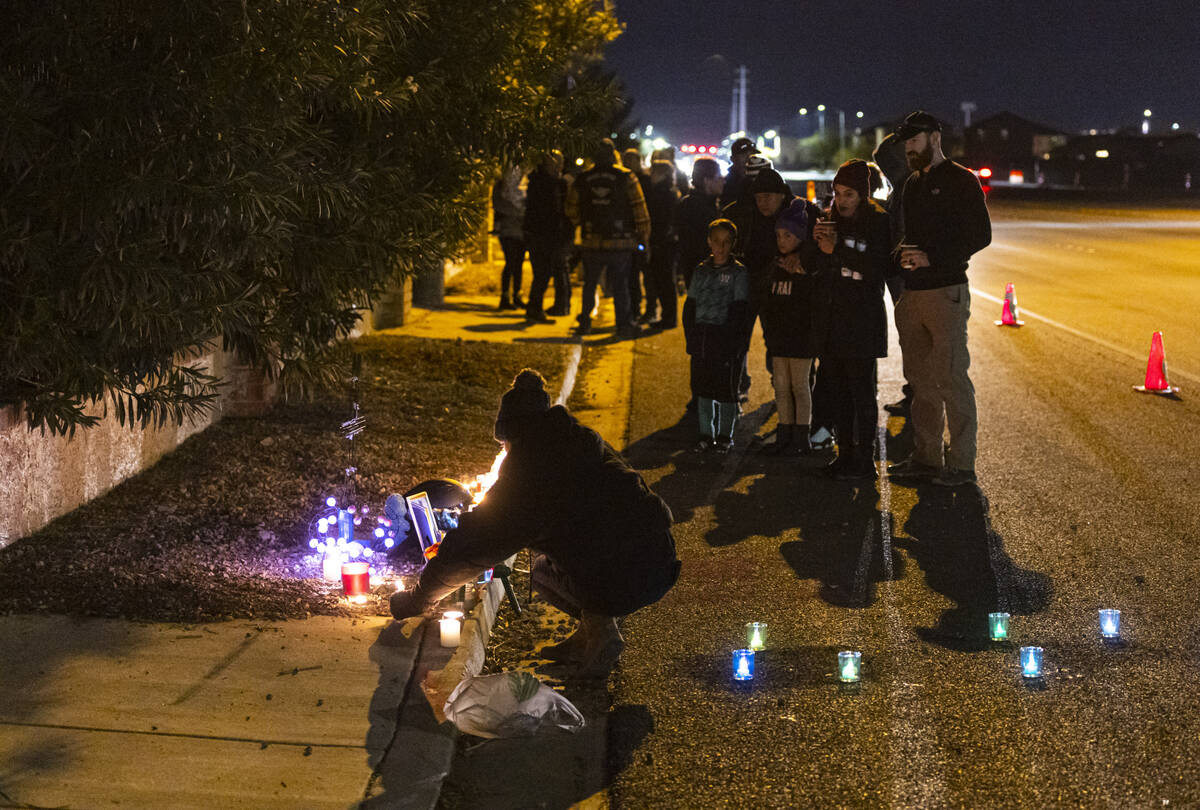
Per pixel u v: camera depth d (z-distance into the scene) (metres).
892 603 5.88
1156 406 10.31
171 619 5.18
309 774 3.97
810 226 8.41
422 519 5.70
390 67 7.10
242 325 6.12
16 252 4.83
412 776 4.00
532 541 4.78
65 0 4.82
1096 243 29.45
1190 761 4.27
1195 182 75.69
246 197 5.06
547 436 4.71
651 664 5.18
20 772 3.91
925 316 7.69
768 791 4.10
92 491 6.80
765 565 6.45
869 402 7.98
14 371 5.32
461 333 13.12
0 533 5.88
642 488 4.86
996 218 41.47
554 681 5.02
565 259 14.88
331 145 6.48
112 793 3.80
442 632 4.97
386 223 7.16
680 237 11.24
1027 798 4.03
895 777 4.18
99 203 4.79
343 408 9.21
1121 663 5.13
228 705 4.43
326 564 5.77
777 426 8.77
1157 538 6.83
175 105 4.88
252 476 7.39
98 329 5.44
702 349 8.63
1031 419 9.84
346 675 4.71
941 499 7.63
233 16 4.98
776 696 4.84
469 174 8.39
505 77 8.30
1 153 4.48
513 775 4.21
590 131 8.45
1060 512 7.34
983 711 4.68
